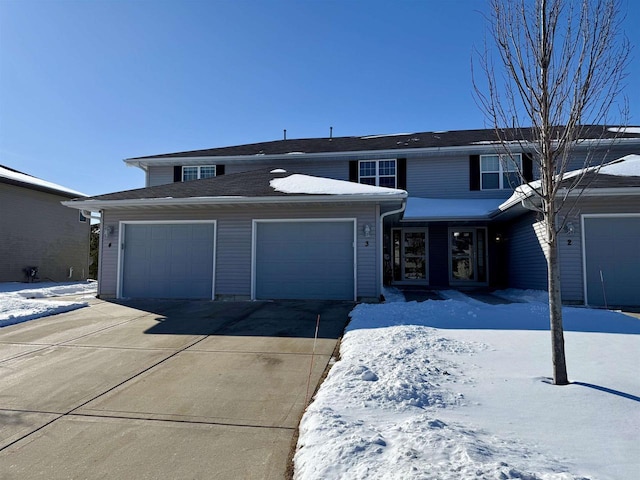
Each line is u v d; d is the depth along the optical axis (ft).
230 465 9.02
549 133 13.42
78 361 16.99
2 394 13.44
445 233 49.83
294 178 38.91
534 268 37.01
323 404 11.43
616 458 8.21
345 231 33.14
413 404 11.34
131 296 35.50
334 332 21.84
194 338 20.74
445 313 25.17
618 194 28.81
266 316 26.20
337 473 7.80
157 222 35.60
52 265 56.85
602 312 25.44
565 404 11.17
